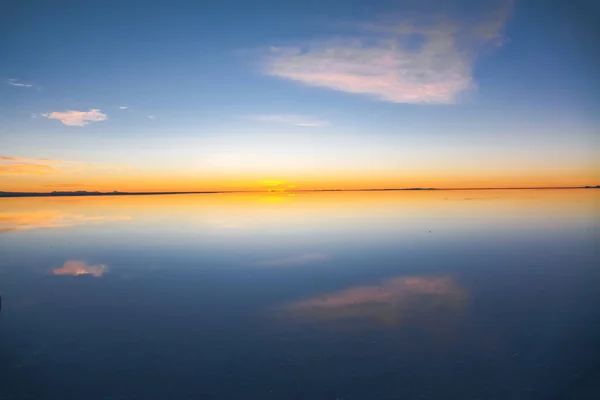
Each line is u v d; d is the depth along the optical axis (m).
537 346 7.80
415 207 45.97
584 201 54.41
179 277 13.61
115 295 11.55
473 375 6.76
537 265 15.08
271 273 14.06
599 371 6.77
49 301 11.05
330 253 17.91
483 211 38.84
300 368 7.04
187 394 6.27
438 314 9.70
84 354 7.66
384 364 7.17
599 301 10.52
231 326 9.00
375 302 10.69
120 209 48.44
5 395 6.26
